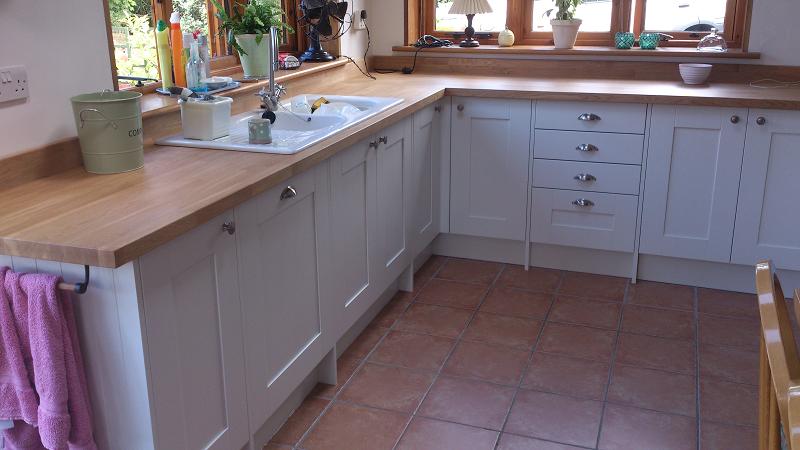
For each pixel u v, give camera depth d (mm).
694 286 3568
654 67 3811
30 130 2033
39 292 1598
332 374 2680
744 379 2713
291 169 2143
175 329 1748
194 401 1857
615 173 3471
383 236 3033
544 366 2814
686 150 3336
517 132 3566
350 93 3445
